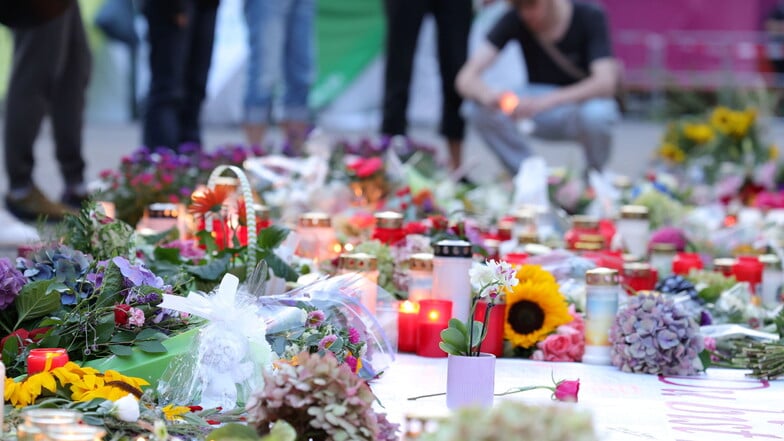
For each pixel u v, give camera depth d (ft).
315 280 16.12
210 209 16.93
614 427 13.30
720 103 49.14
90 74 31.37
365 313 15.89
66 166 31.58
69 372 12.17
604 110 36.78
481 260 19.08
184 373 13.19
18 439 9.91
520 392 14.64
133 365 13.26
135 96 71.67
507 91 36.37
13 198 29.94
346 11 67.41
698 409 14.42
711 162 38.88
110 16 68.90
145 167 27.12
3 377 11.18
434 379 15.60
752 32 78.79
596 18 37.42
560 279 19.97
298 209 25.34
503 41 37.29
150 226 20.71
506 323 17.80
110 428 11.30
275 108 50.80
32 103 29.45
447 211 26.17
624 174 50.26
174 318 14.23
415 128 70.95
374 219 22.33
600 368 17.11
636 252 24.00
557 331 17.79
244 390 13.20
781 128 70.44
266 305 14.90
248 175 26.30
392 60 39.04
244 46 68.23
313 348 14.02
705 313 18.74
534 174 29.12
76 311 13.84
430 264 17.92
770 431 13.30
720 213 31.94
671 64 79.10
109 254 15.57
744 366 17.58
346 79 68.28
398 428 11.44
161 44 33.45
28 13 23.97
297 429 10.98
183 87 36.73
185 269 16.17
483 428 8.26
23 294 13.79
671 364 16.74
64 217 16.11
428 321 17.30
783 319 18.69
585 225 25.03
